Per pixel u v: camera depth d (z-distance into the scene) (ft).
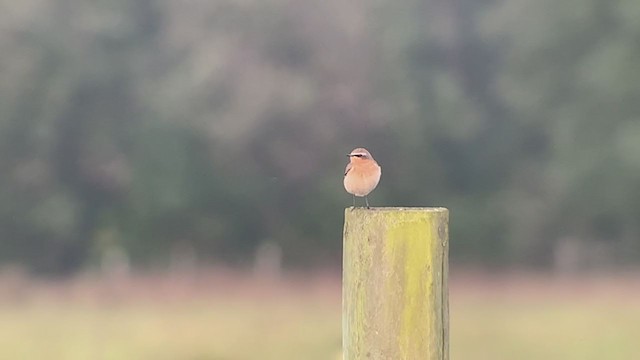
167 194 101.71
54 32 98.58
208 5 101.86
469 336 57.00
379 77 105.50
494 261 104.83
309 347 51.57
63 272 100.42
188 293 85.81
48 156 99.40
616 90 93.86
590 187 96.48
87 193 102.17
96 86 100.17
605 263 96.89
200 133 100.42
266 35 101.76
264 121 99.55
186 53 101.96
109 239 101.50
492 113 108.99
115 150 101.45
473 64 110.01
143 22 103.86
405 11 108.17
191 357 50.75
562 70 100.22
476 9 109.91
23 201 99.30
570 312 68.69
